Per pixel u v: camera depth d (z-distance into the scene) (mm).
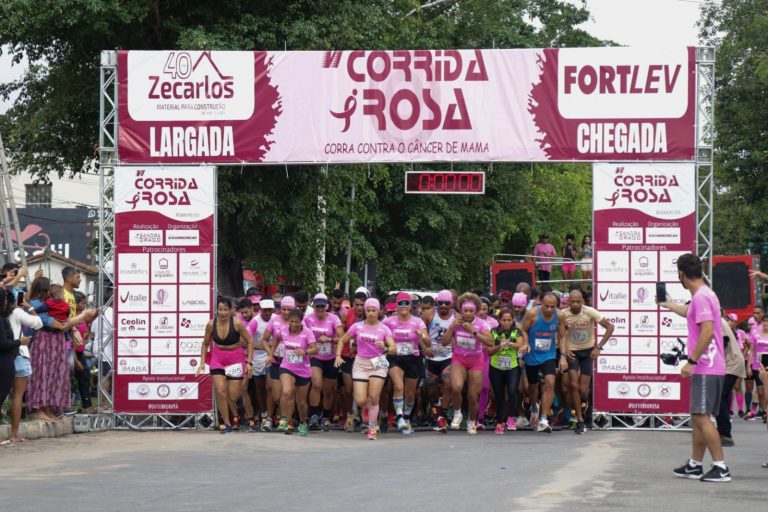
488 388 31516
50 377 28828
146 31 43094
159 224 31938
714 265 54625
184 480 19031
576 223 90250
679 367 31234
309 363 28969
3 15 40312
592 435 29422
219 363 30203
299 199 42562
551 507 15070
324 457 23297
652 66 31422
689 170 31406
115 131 32094
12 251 38594
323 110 31938
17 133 44188
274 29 41938
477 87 31734
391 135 31812
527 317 29750
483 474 19547
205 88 32000
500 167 71688
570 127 31562
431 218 65875
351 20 43156
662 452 24328
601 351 31484
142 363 31812
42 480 19031
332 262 63469
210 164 31953
